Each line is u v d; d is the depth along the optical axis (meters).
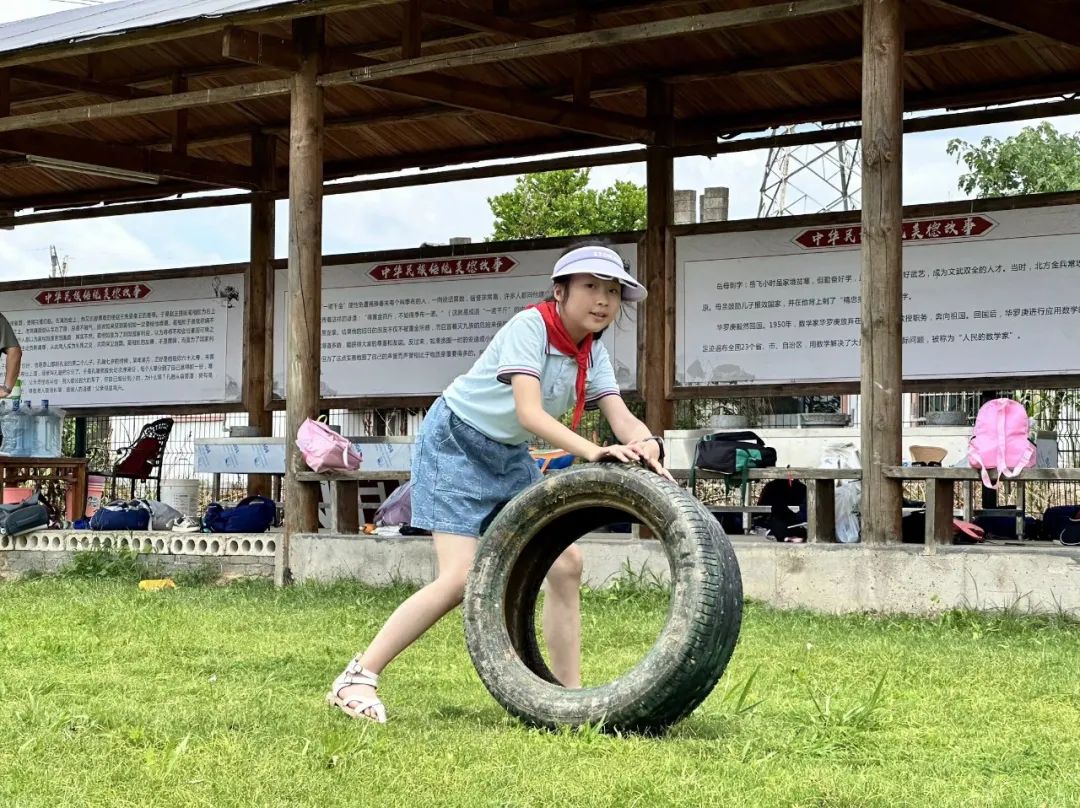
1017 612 7.77
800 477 8.66
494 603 4.70
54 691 5.22
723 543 4.38
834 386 12.07
